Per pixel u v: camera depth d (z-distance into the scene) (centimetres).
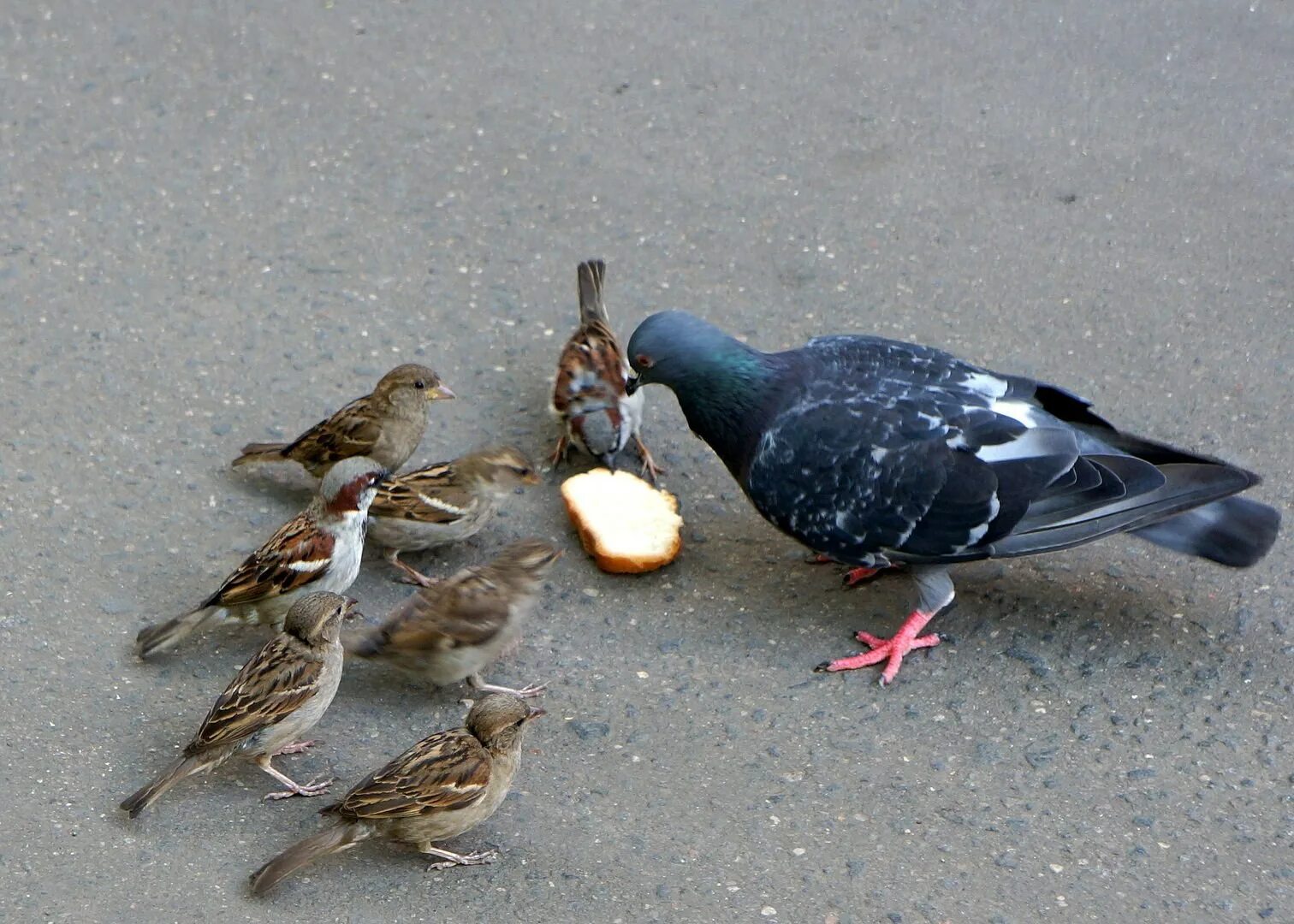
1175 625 162
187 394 177
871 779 154
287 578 158
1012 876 149
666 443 176
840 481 158
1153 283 185
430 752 147
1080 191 193
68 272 186
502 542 169
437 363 180
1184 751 155
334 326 183
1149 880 149
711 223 192
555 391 172
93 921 145
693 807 152
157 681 158
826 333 182
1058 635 161
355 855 149
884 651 160
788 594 165
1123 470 157
